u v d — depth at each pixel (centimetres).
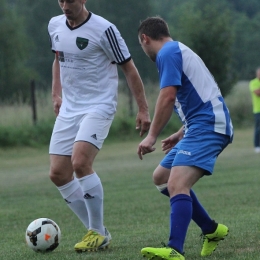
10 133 6175
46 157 5450
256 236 1664
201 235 1483
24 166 4812
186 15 7619
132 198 2872
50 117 6712
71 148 1659
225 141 1370
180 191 1316
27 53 16250
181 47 1366
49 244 1612
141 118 1664
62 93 1702
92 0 19725
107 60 1647
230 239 1645
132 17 19662
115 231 1995
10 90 14400
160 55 1351
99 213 1608
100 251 1588
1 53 14500
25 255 1596
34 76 15162
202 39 7388
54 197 3097
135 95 1667
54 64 1783
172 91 1319
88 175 1594
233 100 8062
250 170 3778
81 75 1636
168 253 1260
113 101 1650
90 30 1612
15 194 3272
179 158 1332
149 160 4841
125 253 1522
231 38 7456
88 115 1617
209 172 1330
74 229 2117
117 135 6788
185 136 1354
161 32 1420
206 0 14175
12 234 2088
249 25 18588
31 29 19962
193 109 1356
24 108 6781
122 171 4134
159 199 2800
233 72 7594
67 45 1631
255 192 2816
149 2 19912
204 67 1391
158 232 1902
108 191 3159
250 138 6384
